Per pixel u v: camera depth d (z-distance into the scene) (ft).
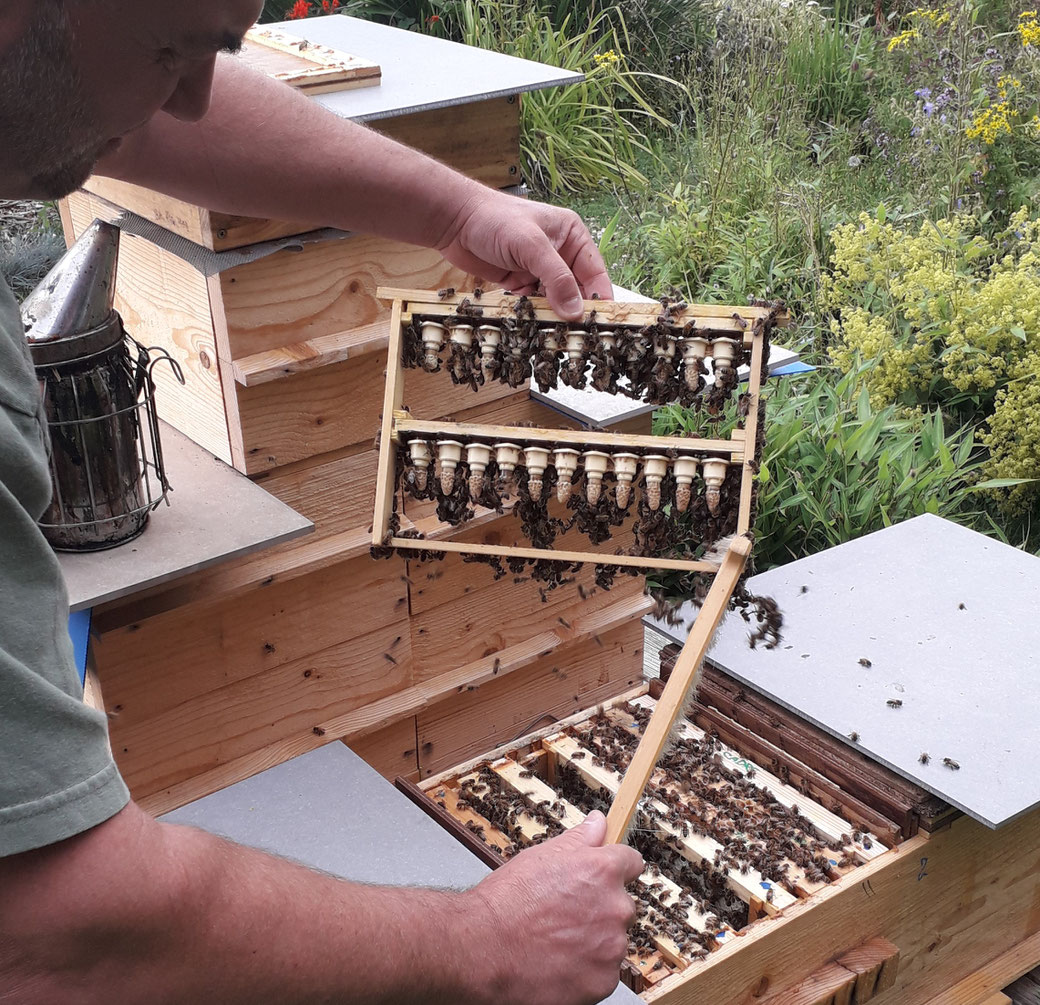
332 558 6.50
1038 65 18.13
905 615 7.22
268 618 6.47
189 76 3.42
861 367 12.44
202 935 3.06
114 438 5.35
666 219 17.65
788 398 12.54
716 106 18.71
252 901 3.17
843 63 21.50
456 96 6.15
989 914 6.68
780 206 16.65
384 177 5.39
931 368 13.02
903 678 6.61
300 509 6.56
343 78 6.22
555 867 3.89
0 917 2.82
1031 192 16.19
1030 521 11.87
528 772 6.60
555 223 5.40
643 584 8.47
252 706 6.64
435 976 3.41
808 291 15.31
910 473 11.41
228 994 3.12
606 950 3.84
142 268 6.50
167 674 6.16
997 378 12.62
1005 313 12.36
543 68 6.84
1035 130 16.37
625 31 21.70
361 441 6.61
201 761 6.54
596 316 4.52
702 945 5.39
